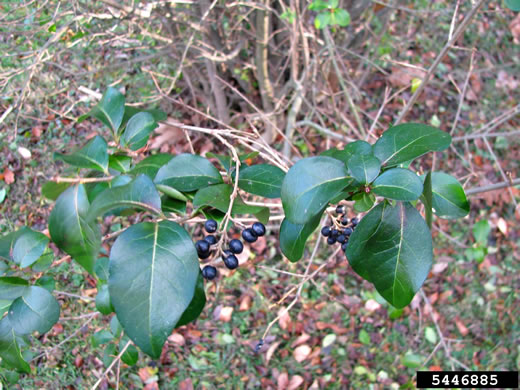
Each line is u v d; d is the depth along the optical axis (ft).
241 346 10.58
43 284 4.31
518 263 12.64
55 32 6.88
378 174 3.25
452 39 5.99
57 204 3.39
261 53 10.41
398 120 7.74
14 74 6.99
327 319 11.16
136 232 2.92
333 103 10.68
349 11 10.87
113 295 2.73
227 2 10.06
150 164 4.09
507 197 13.12
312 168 3.16
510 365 11.26
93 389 6.00
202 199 3.46
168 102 11.98
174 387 9.94
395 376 10.73
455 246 12.51
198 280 3.26
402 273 3.31
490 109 14.64
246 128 12.91
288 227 3.71
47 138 11.65
